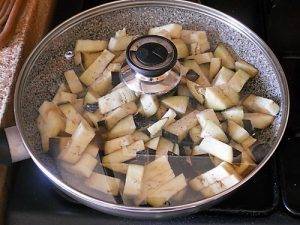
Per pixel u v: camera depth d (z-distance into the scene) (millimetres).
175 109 335
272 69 359
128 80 330
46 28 480
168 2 380
